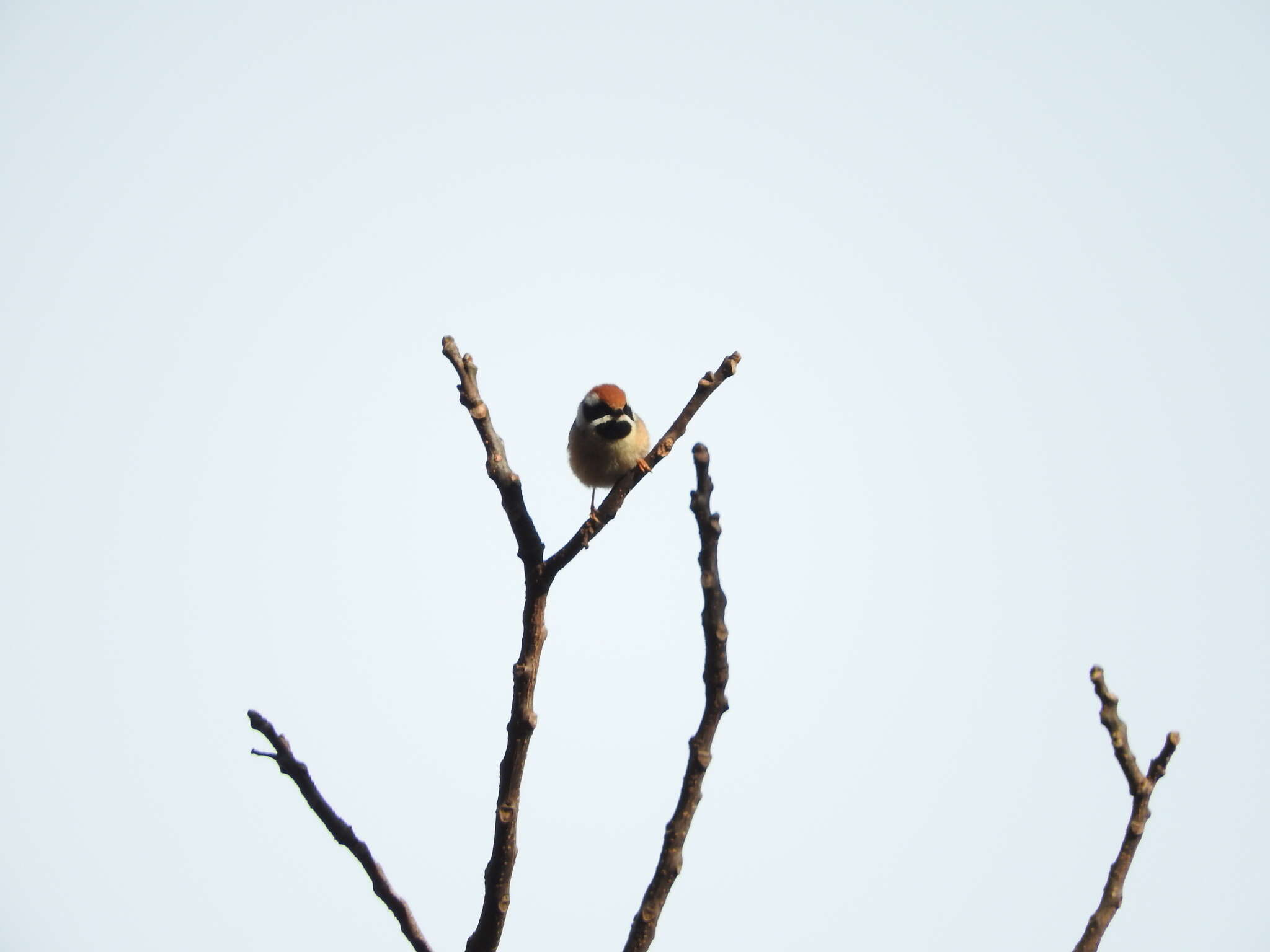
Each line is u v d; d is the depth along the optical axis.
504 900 8.17
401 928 8.23
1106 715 7.52
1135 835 7.41
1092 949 7.19
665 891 7.36
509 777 8.24
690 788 7.39
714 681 7.34
